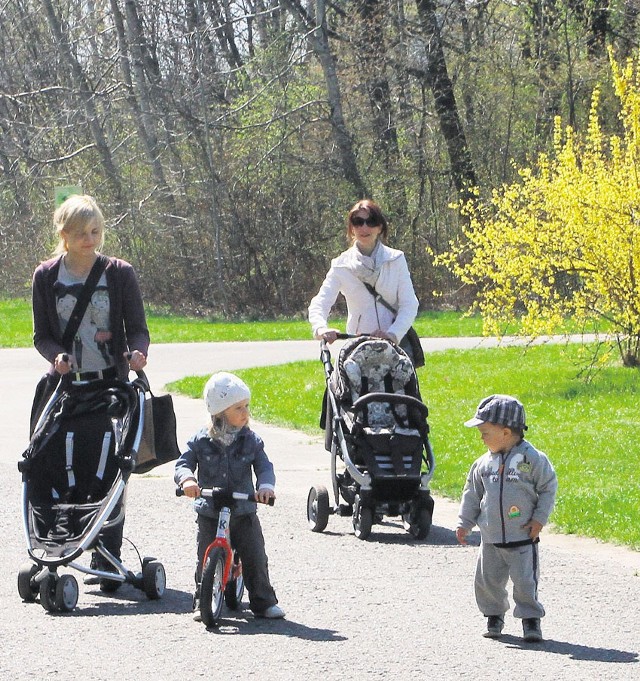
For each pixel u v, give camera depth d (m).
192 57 62.00
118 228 64.38
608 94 57.19
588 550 12.91
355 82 60.69
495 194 31.45
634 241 27.12
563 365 32.91
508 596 10.63
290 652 8.99
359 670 8.55
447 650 9.11
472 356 36.28
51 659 8.79
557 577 11.66
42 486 10.73
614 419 22.84
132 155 66.94
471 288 60.56
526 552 9.36
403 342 14.84
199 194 62.66
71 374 11.00
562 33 58.66
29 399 26.78
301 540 13.47
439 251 61.22
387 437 13.48
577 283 33.94
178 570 11.94
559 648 9.20
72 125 62.91
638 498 15.15
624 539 13.16
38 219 72.50
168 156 64.19
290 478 17.22
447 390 28.08
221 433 9.92
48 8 65.19
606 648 9.21
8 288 73.25
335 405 14.03
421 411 13.66
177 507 15.22
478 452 18.95
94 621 9.92
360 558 12.56
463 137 59.25
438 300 61.50
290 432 21.83
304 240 61.97
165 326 52.38
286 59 60.88
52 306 10.95
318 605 10.55
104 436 10.77
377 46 59.88
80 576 11.64
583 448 19.38
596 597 10.89
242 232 62.25
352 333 14.66
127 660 8.77
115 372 11.12
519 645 9.28
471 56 60.56
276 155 61.12
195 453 9.95
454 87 61.25
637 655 9.02
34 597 10.66
